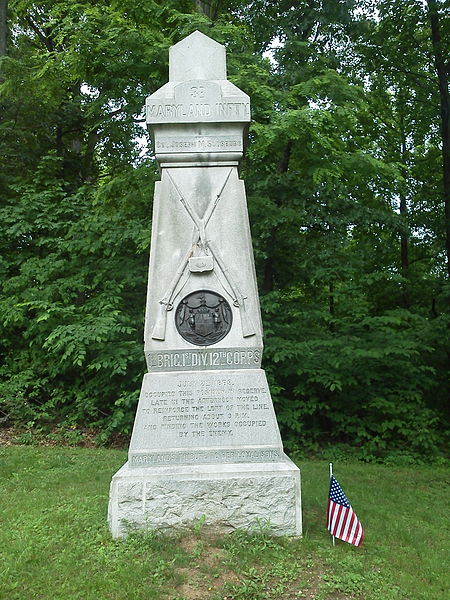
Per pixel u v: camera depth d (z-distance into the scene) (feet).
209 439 20.24
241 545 18.04
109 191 42.01
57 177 59.16
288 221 43.11
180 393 20.66
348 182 49.32
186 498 19.21
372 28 60.34
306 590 15.94
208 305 21.47
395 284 60.49
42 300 41.01
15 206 46.11
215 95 22.11
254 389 20.75
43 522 20.30
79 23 37.42
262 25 48.60
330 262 45.44
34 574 16.33
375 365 42.22
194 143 22.21
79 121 59.57
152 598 15.23
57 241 43.34
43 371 42.16
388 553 18.75
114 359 38.88
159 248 21.84
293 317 45.70
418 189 66.28
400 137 68.49
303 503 23.72
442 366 47.88
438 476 33.50
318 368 40.24
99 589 15.61
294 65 43.55
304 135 37.47
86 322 39.29
